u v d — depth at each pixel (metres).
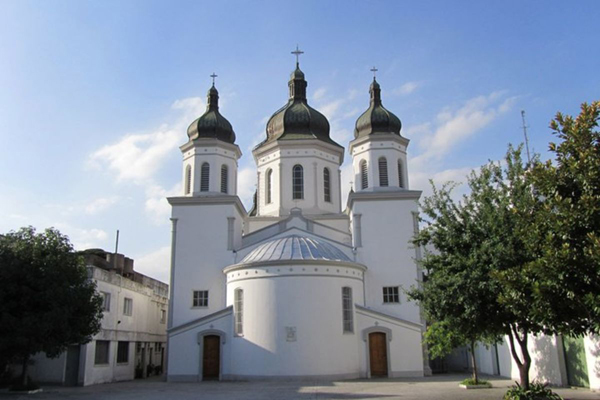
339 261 34.09
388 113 43.38
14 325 25.95
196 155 42.41
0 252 27.53
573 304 12.46
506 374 32.34
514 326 18.88
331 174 45.06
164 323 51.94
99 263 42.81
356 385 28.77
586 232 12.06
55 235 28.98
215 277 39.28
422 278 38.56
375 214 39.88
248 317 33.22
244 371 32.66
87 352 33.09
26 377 28.22
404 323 35.50
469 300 17.89
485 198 18.92
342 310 33.56
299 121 45.38
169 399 23.69
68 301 27.41
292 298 32.41
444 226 19.95
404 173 42.16
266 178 45.19
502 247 17.36
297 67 49.00
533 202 17.56
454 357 44.00
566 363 24.11
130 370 40.41
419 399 21.66
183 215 40.59
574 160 12.52
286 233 39.81
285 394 24.64
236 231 41.34
